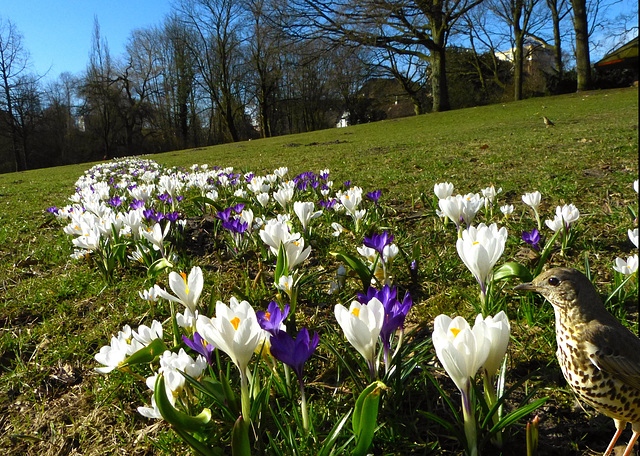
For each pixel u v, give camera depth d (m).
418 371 0.46
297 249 0.53
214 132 12.16
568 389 0.42
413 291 0.66
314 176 1.30
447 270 0.70
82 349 0.57
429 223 0.96
